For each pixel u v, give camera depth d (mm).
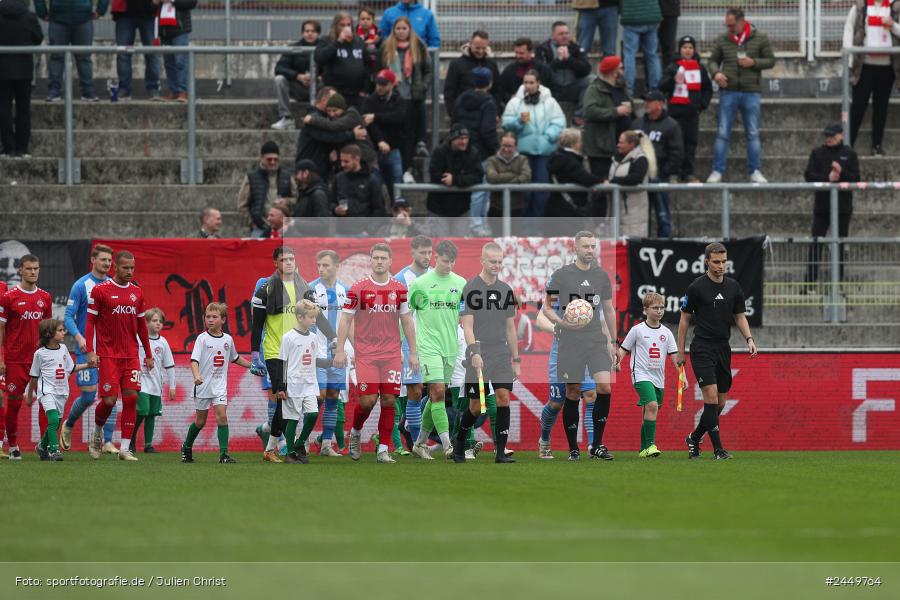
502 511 28594
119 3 70312
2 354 47312
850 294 57750
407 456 48031
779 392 53875
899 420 54000
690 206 65312
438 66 68125
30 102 67125
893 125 72750
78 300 48312
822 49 77000
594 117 61719
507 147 59062
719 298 45438
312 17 76500
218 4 76125
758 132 67125
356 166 55469
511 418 53094
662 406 53750
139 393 49969
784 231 64750
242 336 54219
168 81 70625
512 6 75438
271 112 69312
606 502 30406
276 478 37000
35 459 47250
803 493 32688
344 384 46781
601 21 71000
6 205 64688
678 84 65938
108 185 65375
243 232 64312
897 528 26094
